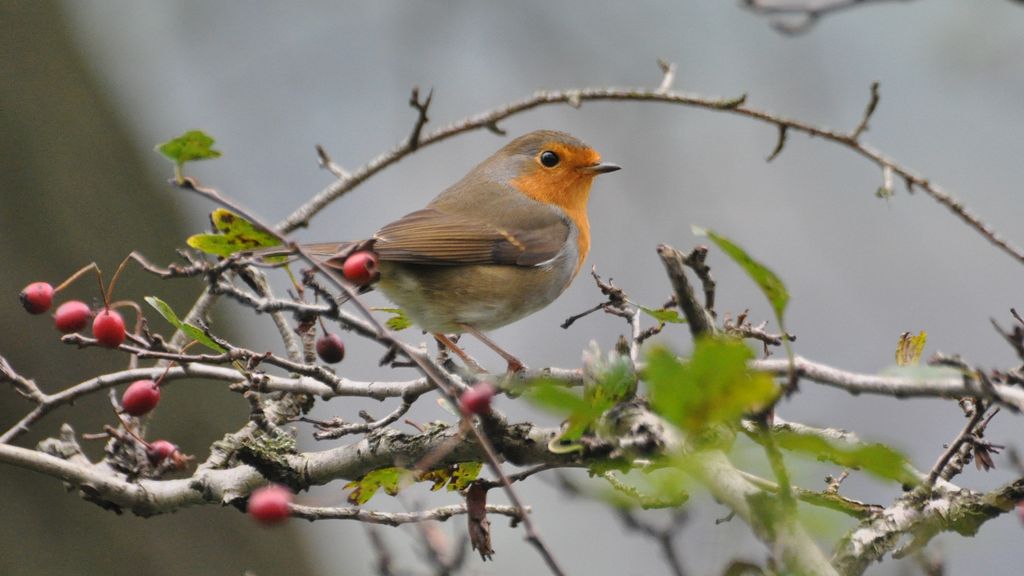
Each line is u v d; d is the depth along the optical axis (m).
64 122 13.23
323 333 6.71
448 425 6.12
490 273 8.84
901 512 5.45
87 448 11.66
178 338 7.57
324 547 13.94
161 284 13.00
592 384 4.84
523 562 12.73
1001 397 4.75
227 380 6.21
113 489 6.29
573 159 9.54
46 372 11.73
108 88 14.14
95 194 13.06
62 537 11.85
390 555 8.58
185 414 12.41
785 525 4.33
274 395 6.95
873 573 6.08
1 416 11.59
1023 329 5.12
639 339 6.15
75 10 14.38
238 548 12.84
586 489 5.48
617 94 7.51
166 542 12.37
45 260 12.35
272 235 5.82
